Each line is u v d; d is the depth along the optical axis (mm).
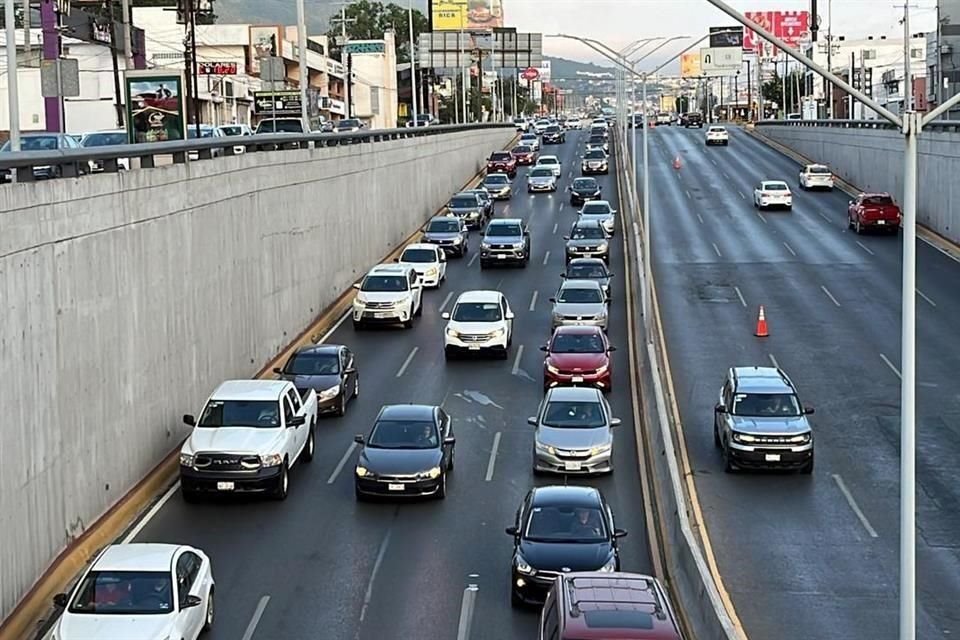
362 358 66500
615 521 40906
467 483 45906
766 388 48000
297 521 41781
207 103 142125
